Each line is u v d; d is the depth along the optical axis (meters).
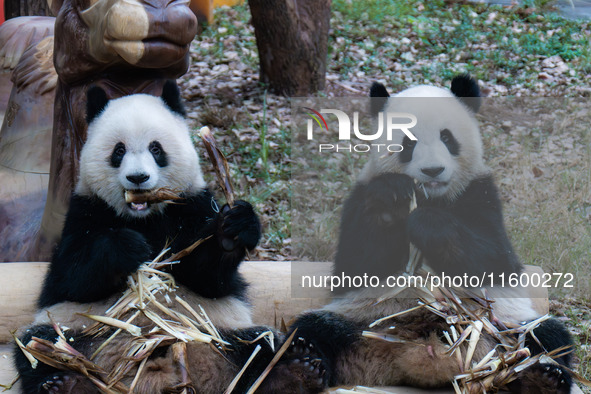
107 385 3.54
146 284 3.89
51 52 6.20
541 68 13.05
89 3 4.71
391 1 15.83
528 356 3.77
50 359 3.56
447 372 3.83
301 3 11.09
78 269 3.77
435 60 13.35
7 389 3.72
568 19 15.73
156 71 4.98
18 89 6.21
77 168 4.96
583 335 6.21
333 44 13.77
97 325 3.77
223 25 14.98
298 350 3.74
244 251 3.94
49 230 5.07
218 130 10.10
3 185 6.01
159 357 3.69
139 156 3.87
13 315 4.53
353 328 4.01
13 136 6.16
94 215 4.02
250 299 4.50
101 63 4.77
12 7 8.17
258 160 9.24
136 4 4.45
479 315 3.99
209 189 4.31
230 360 3.77
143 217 4.09
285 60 11.25
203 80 12.16
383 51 13.65
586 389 5.46
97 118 4.07
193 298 4.03
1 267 4.63
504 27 15.02
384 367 3.95
